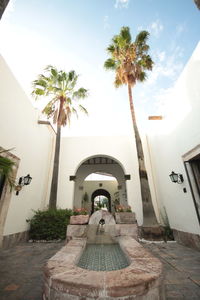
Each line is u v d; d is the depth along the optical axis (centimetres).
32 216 645
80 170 1226
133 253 237
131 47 751
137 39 755
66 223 617
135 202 749
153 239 539
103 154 888
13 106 511
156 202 726
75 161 880
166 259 352
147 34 737
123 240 365
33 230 602
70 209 732
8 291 213
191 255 377
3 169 228
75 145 918
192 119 439
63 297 137
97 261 276
